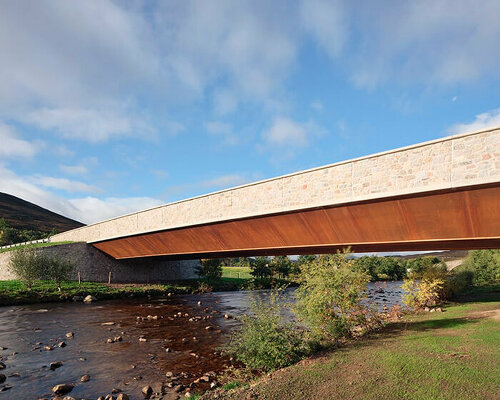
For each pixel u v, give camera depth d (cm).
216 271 5719
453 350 1012
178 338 1872
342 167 1903
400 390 748
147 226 3606
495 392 711
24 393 1106
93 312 2769
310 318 1251
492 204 1425
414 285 2264
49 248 4212
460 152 1469
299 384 828
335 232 2034
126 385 1170
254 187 2430
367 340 1245
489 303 2069
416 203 1633
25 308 2927
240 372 1134
